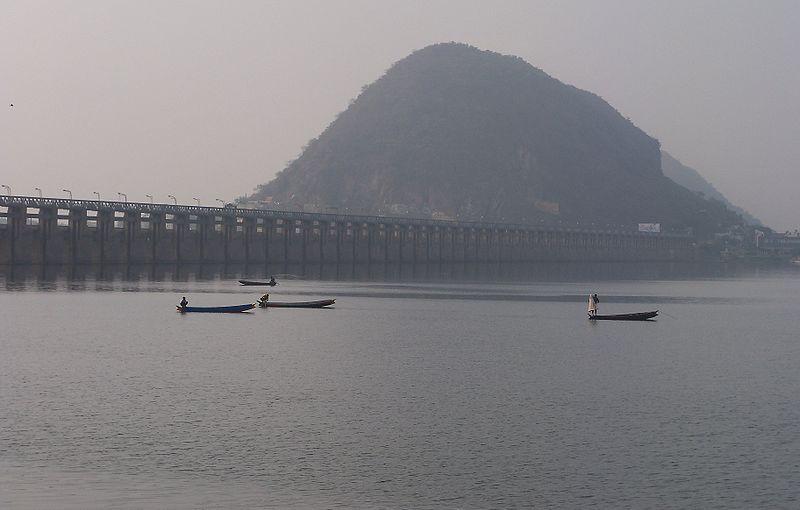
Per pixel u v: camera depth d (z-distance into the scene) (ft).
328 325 445.37
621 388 282.15
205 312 493.36
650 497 180.34
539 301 648.79
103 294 593.01
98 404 244.42
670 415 243.81
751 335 440.86
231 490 180.65
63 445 205.57
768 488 185.57
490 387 279.90
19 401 246.27
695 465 199.21
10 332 390.01
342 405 249.55
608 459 202.90
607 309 590.55
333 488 182.70
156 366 306.96
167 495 177.47
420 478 189.06
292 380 285.23
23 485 180.75
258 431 220.43
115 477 186.09
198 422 227.40
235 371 299.58
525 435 221.25
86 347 348.79
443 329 439.22
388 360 331.16
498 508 173.99
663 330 455.22
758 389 283.18
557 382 291.17
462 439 216.95
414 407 248.93
